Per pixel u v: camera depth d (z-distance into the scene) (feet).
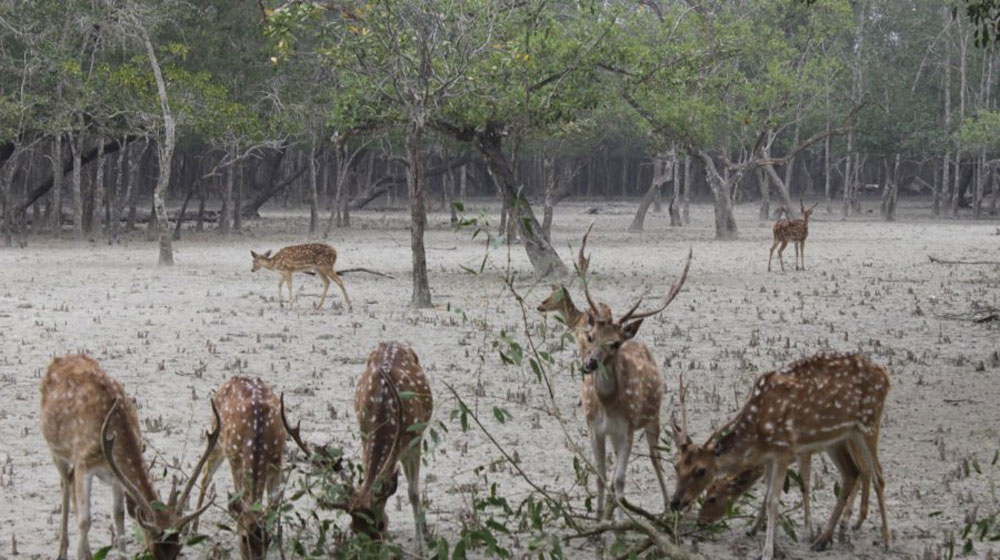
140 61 137.28
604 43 103.04
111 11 134.00
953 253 140.97
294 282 103.76
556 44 99.55
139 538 27.99
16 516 33.40
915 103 240.12
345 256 134.62
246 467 27.89
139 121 139.74
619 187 361.10
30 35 137.69
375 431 28.45
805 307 85.40
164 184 120.06
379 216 243.19
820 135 163.84
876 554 30.71
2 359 60.18
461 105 96.63
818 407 29.81
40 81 143.64
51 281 101.91
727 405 49.98
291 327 73.67
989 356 62.95
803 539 32.04
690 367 58.95
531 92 100.17
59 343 66.03
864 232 189.78
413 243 84.79
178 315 79.10
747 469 29.48
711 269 118.01
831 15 188.03
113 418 27.17
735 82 160.25
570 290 96.12
